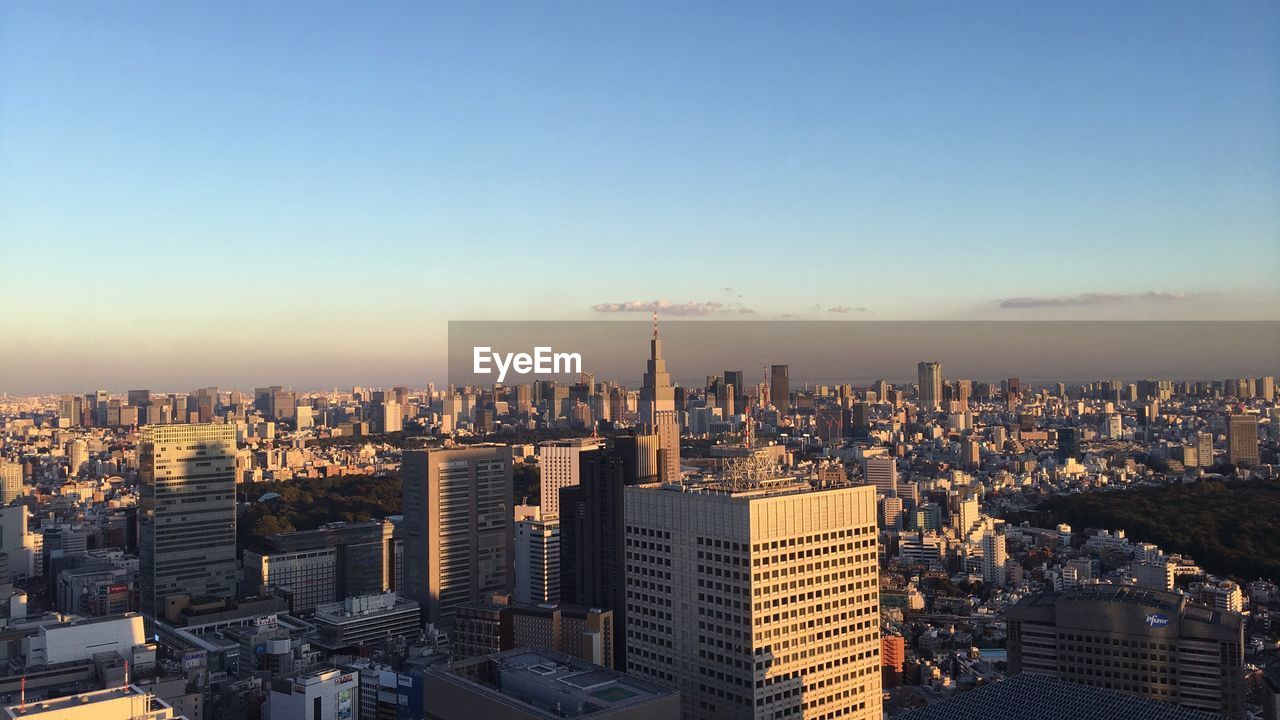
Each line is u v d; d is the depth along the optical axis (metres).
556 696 152.25
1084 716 146.75
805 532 168.50
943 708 150.00
